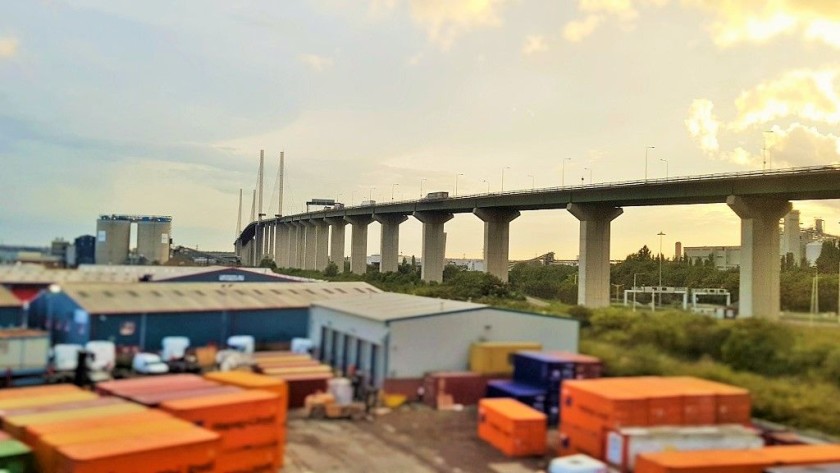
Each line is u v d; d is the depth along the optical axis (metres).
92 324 43.88
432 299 55.12
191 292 54.47
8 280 57.44
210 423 23.89
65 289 50.00
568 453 29.52
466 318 41.97
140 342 45.81
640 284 149.25
